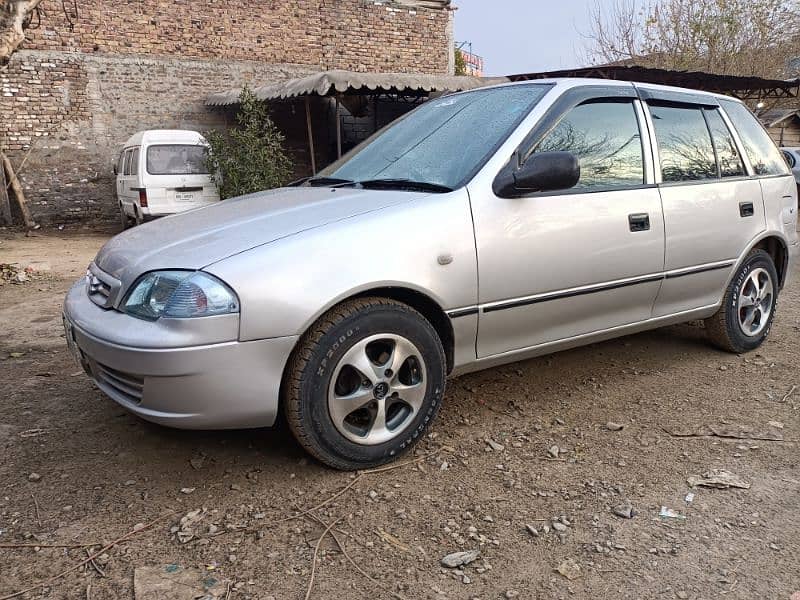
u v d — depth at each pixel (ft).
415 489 8.92
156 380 8.11
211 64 50.60
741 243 13.74
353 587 6.97
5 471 9.32
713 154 13.70
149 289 8.44
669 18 70.79
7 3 22.40
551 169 9.70
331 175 12.42
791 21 67.97
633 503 8.63
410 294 9.39
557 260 10.59
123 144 48.73
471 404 11.82
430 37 58.08
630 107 12.31
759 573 7.23
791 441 10.46
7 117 45.09
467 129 11.36
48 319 18.34
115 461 9.63
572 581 7.09
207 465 9.52
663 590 6.95
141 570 7.18
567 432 10.74
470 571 7.25
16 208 46.55
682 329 16.61
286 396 8.68
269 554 7.48
